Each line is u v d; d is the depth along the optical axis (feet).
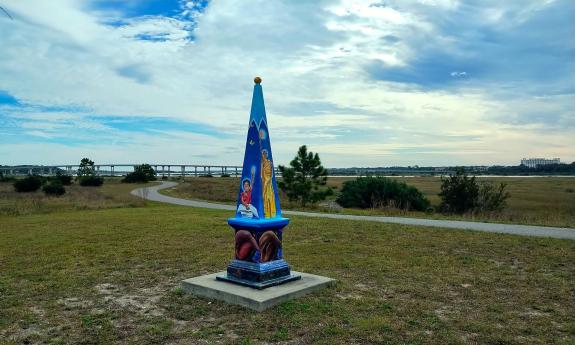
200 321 20.67
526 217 71.20
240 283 24.82
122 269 32.07
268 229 25.05
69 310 22.71
